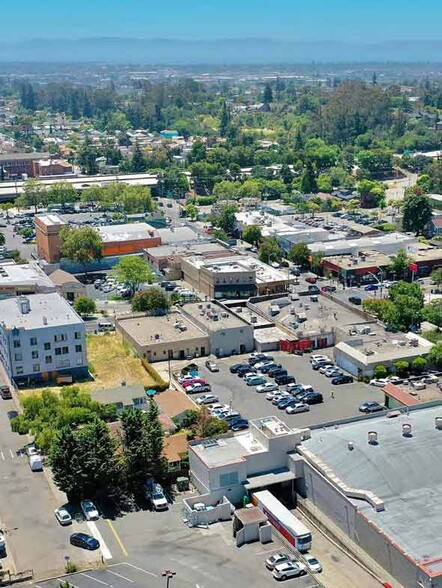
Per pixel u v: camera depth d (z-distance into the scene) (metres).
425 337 135.12
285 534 80.00
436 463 83.38
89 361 130.88
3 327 121.44
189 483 91.38
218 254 186.38
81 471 85.44
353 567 75.75
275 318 144.88
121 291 172.62
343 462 84.31
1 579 73.81
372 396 116.69
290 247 198.38
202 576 74.38
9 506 87.81
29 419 106.25
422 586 67.81
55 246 194.75
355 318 143.38
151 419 92.06
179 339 133.38
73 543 80.00
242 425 106.31
